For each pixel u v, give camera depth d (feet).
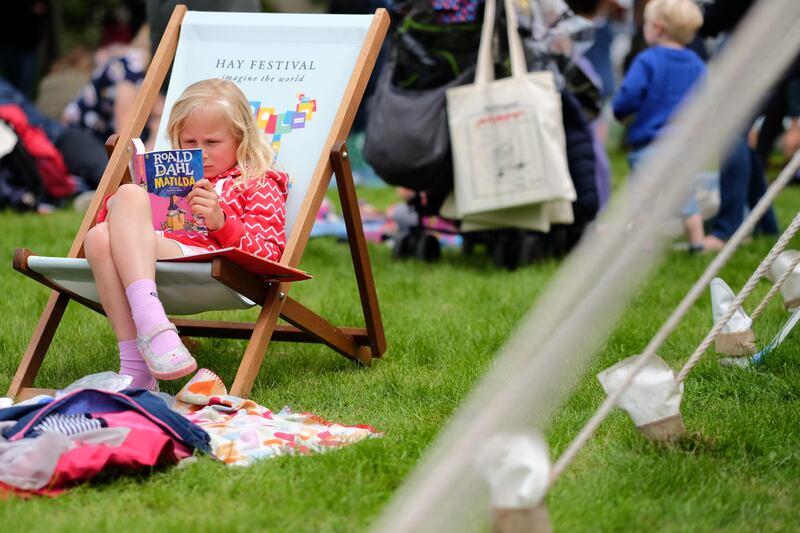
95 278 12.31
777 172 40.19
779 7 6.98
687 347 15.47
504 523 7.66
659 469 10.28
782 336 14.01
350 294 20.20
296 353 15.81
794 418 12.04
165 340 11.83
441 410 12.68
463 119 22.39
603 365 14.25
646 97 24.49
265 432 11.23
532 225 22.89
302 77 15.12
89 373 14.47
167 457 10.30
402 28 22.86
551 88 22.45
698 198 25.09
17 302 18.56
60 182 32.35
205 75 15.43
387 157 22.45
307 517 9.24
